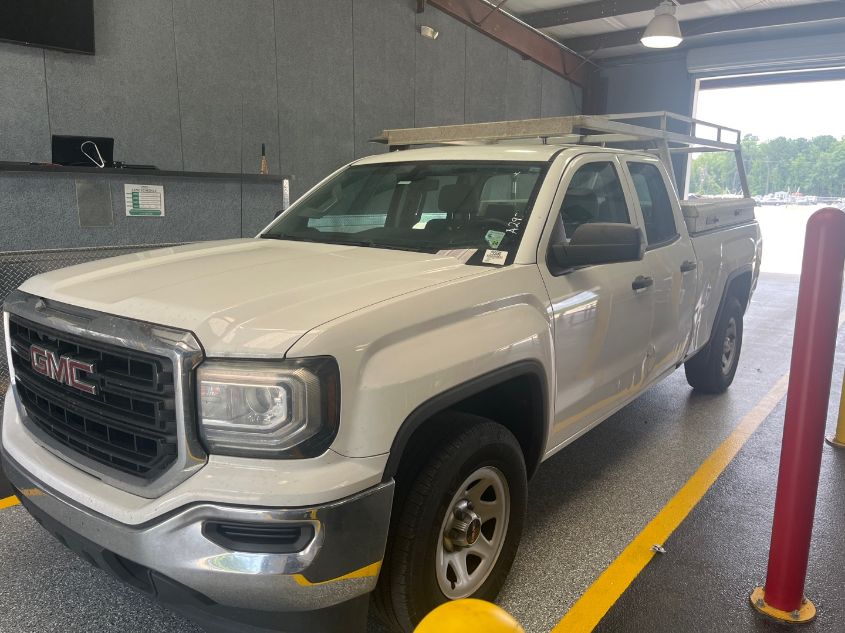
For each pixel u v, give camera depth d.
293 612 1.73
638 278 3.22
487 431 2.19
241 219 6.07
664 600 2.54
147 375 1.80
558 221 2.77
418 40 11.72
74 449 2.05
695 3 12.70
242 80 9.10
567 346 2.67
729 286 4.67
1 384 4.05
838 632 2.38
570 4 13.32
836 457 4.00
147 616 2.41
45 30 7.02
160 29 8.14
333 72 10.31
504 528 2.42
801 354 2.25
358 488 1.74
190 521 1.68
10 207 4.80
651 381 3.63
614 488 3.51
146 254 2.69
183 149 8.56
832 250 2.15
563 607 2.49
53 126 7.36
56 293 2.14
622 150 3.65
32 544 2.88
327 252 2.69
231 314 1.81
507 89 14.09
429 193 3.05
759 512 3.26
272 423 1.67
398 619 2.07
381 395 1.80
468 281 2.26
